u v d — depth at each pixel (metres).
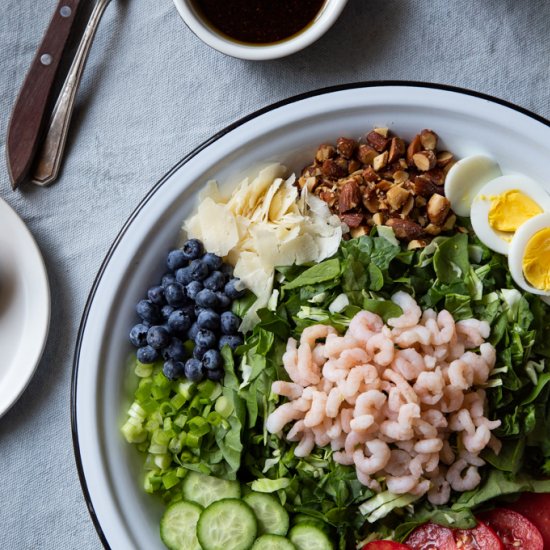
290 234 0.83
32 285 0.87
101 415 0.83
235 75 0.87
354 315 0.81
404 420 0.77
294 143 0.83
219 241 0.83
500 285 0.83
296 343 0.82
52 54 0.87
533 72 0.85
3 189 0.89
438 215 0.83
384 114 0.82
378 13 0.86
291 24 0.84
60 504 0.88
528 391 0.81
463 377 0.78
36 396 0.88
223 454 0.81
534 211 0.83
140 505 0.83
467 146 0.83
